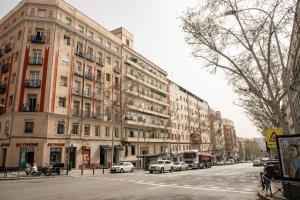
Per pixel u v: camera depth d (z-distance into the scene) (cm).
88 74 4009
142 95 5397
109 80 4503
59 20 3559
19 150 3086
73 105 3675
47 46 3422
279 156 1005
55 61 3459
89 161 3816
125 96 4881
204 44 1620
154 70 6328
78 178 2266
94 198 1113
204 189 1495
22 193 1248
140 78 5475
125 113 4784
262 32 1494
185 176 2548
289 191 1005
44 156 3120
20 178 2206
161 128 5988
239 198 1162
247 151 13338
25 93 3244
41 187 1512
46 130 3184
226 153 10925
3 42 3916
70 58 3709
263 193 1195
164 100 6544
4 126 3312
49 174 2559
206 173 3052
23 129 3142
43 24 3478
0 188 1455
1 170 2877
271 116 2494
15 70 3416
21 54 3334
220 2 1533
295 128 1306
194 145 7938
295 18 1312
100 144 4078
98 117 4075
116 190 1405
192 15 1606
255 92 1549
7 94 3444
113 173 3102
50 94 3316
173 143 6662
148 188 1513
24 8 3544
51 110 3303
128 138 4750
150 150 5600
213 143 9175
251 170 3688
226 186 1670
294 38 1759
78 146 3634
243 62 1877
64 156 3388
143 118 5478
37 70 3334
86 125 3859
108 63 4538
